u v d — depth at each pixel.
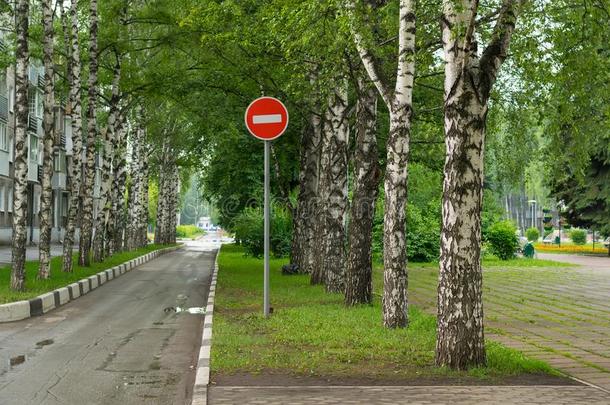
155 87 23.98
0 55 21.84
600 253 53.12
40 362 8.59
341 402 6.26
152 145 49.72
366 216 14.11
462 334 7.83
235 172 32.81
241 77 21.48
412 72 11.23
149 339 10.57
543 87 11.55
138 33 27.73
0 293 14.55
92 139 24.06
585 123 10.60
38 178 47.75
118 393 7.00
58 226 54.69
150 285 20.77
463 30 7.50
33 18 24.59
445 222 7.93
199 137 31.48
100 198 27.12
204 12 17.67
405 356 8.65
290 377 7.41
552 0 9.69
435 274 27.20
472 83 7.72
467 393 6.66
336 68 13.13
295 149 29.55
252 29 16.64
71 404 6.51
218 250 51.03
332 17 11.30
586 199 47.56
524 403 6.27
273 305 14.48
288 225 37.09
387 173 11.42
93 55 23.67
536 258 41.41
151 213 92.50
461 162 7.78
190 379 7.70
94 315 13.58
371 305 14.06
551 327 12.41
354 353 8.80
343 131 17.23
